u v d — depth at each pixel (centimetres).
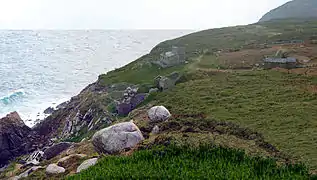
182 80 5928
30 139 7225
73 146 4131
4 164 6556
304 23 17988
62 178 2447
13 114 7550
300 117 3228
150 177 2047
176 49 10962
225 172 2066
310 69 5778
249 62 7381
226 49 10550
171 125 3144
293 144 2550
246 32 15900
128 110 5822
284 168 2127
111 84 8219
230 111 3650
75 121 6850
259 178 2022
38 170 3091
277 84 4794
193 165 2192
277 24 18812
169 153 2403
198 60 8544
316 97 3947
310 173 2069
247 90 4575
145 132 3097
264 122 3148
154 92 5559
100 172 2192
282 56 7312
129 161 2355
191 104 4153
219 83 5197
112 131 2770
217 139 2608
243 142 2628
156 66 8881
